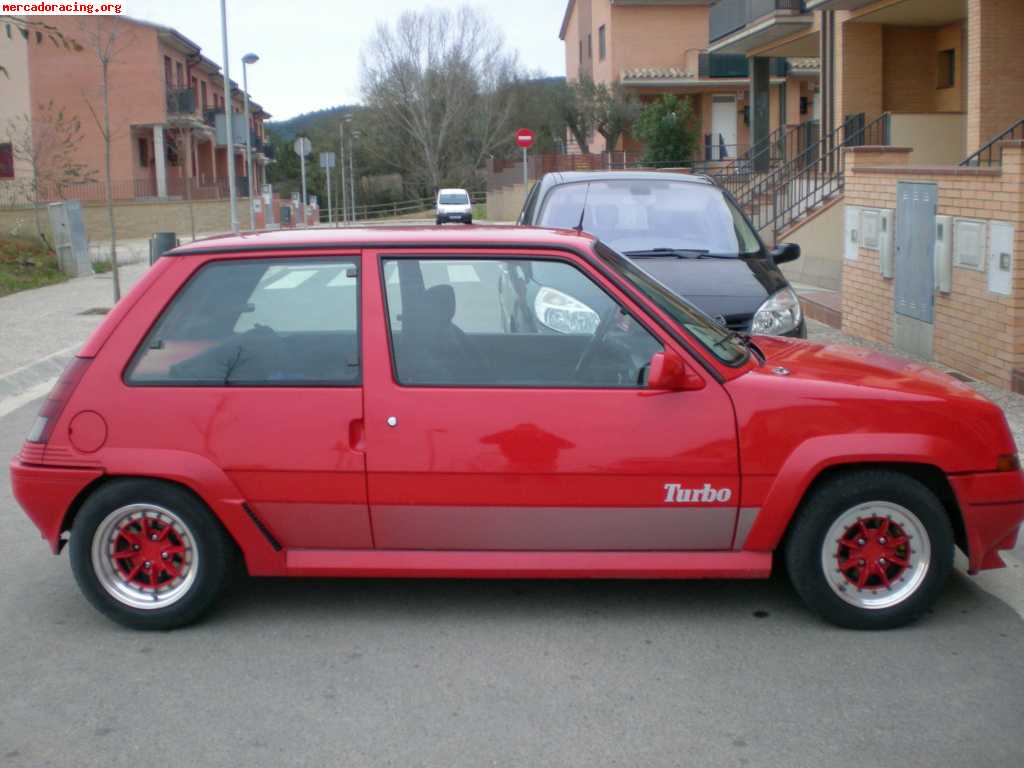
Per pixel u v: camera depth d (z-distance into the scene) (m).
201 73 56.81
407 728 4.01
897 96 21.69
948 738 3.89
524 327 4.82
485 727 4.01
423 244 4.88
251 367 4.82
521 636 4.82
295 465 4.75
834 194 17.70
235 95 65.19
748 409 4.68
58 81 45.81
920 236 10.62
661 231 9.18
